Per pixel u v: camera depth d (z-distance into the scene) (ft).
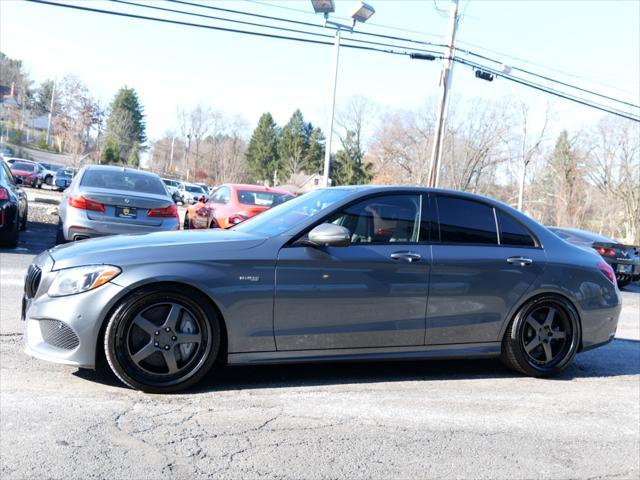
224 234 15.06
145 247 13.55
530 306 16.53
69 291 12.86
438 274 15.55
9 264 29.68
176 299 13.29
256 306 13.85
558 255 17.07
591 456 11.68
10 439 10.47
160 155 368.27
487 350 16.30
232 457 10.43
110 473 9.55
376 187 16.10
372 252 14.98
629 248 49.08
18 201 35.55
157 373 13.25
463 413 13.52
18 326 18.17
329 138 69.92
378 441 11.57
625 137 197.36
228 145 319.06
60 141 270.46
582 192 218.59
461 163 185.06
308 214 15.33
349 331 14.73
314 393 14.11
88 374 14.16
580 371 18.22
